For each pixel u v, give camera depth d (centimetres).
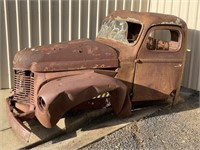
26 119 425
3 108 504
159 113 517
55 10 586
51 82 415
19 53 460
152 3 684
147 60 486
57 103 391
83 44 471
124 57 474
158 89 505
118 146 415
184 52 512
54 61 437
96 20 630
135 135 445
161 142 430
